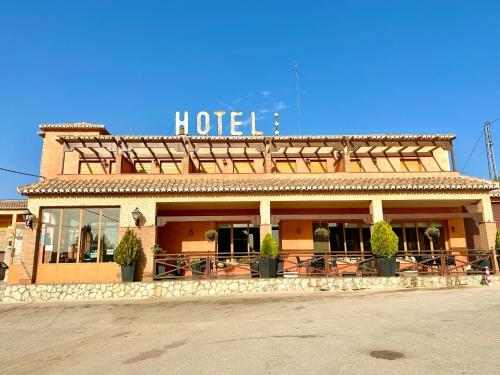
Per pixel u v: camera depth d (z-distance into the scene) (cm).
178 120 2177
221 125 2166
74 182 1791
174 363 612
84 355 714
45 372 620
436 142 1998
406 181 1816
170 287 1494
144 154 2128
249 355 629
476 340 657
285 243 1920
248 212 1945
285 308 1120
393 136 1964
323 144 1997
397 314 927
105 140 1903
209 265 1574
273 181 1834
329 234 1944
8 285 1475
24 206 2509
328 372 527
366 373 518
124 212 1667
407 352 604
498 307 969
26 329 1001
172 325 958
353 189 1703
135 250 1577
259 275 1587
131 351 716
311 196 1716
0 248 2625
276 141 1994
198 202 1723
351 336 724
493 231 1680
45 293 1473
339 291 1472
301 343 689
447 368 522
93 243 1672
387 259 1552
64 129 2295
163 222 1659
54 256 1653
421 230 1970
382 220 1645
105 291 1480
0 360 722
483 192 1728
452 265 1680
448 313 913
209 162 2136
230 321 965
